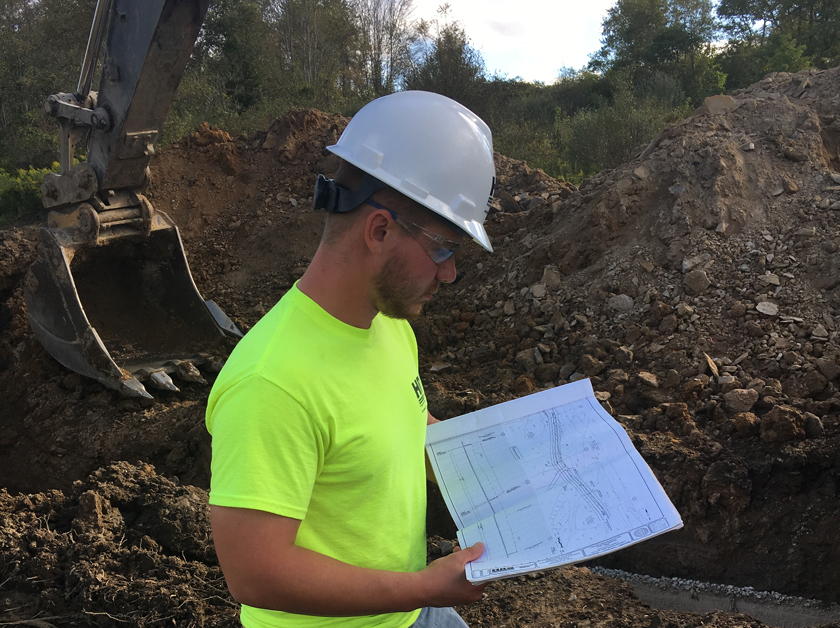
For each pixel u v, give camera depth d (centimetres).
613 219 623
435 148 123
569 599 304
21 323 737
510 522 140
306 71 2491
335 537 123
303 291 122
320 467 116
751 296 527
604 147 1375
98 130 559
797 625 344
